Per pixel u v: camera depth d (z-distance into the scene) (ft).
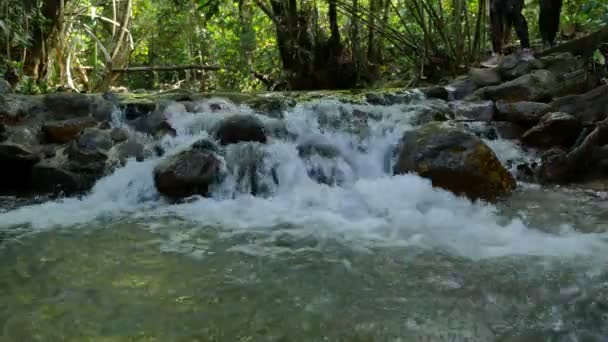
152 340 7.05
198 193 14.87
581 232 11.50
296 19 29.94
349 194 14.55
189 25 42.83
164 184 14.66
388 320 7.58
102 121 17.78
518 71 22.02
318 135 17.39
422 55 28.22
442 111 19.45
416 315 7.73
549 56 22.49
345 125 18.17
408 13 31.73
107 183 15.38
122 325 7.45
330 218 12.86
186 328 7.36
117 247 10.76
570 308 7.90
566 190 15.25
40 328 7.38
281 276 9.19
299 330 7.31
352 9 28.68
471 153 14.33
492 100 20.75
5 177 15.96
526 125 18.93
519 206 13.60
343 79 30.12
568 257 9.97
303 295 8.41
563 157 16.24
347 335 7.18
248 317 7.68
